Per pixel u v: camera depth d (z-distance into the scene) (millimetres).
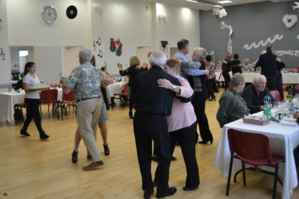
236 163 3180
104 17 10789
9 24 8383
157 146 2705
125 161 3979
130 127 5969
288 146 2705
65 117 7098
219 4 13898
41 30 9109
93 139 3658
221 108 3631
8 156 4262
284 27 12930
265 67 7426
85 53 3570
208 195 2965
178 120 2836
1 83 7570
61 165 3869
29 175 3543
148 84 2672
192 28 14742
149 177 2871
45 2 9141
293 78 10227
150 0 11922
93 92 3574
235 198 2896
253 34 13734
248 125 3074
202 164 3814
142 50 12438
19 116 6723
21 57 11523
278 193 2980
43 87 5055
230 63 10219
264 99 3986
